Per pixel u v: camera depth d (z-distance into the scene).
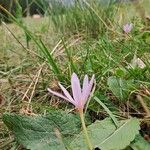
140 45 0.37
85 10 0.52
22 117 0.23
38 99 0.31
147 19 0.47
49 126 0.23
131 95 0.28
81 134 0.23
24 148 0.24
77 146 0.22
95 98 0.25
